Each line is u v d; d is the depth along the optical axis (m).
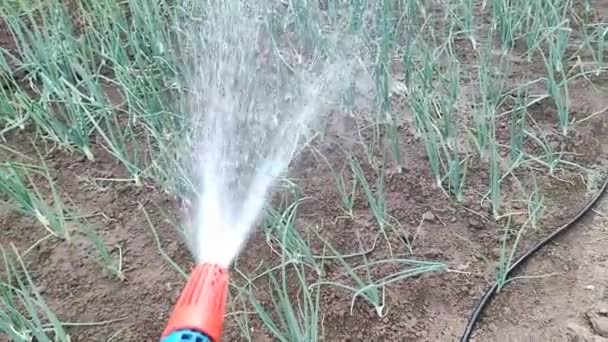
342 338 1.43
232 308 1.43
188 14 2.03
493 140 1.62
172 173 1.67
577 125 1.86
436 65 1.94
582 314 1.45
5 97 1.88
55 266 1.57
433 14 2.21
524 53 2.09
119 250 1.60
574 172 1.75
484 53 1.91
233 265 1.54
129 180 1.76
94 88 1.81
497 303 1.48
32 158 1.83
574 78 2.00
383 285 1.50
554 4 2.05
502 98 1.93
